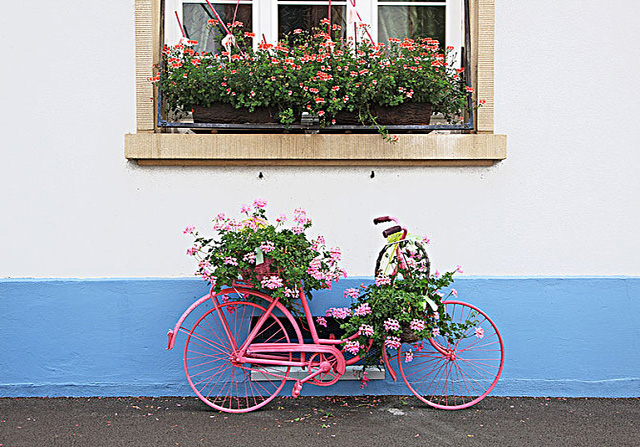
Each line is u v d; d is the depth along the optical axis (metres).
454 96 4.75
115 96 4.76
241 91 4.55
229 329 4.72
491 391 4.87
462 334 4.47
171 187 4.77
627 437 4.09
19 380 4.74
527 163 4.88
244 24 5.03
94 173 4.76
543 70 4.87
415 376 4.81
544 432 4.15
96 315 4.75
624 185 4.91
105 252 4.78
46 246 4.77
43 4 4.73
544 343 4.87
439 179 4.84
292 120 4.52
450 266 4.86
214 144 4.66
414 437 4.03
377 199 4.82
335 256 4.41
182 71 4.53
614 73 4.89
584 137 4.90
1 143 4.74
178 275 4.79
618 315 4.88
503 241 4.88
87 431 4.09
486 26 4.81
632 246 4.93
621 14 4.88
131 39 4.76
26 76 4.73
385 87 4.56
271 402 4.64
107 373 4.76
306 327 4.66
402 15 5.07
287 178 4.79
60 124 4.75
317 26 5.05
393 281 4.40
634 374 4.89
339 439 3.98
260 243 4.21
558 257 4.91
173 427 4.16
